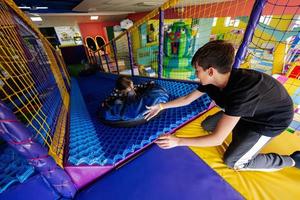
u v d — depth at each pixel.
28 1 5.40
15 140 0.80
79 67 8.71
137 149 1.46
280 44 3.26
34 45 2.37
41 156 0.91
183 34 6.50
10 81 1.24
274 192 1.10
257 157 1.18
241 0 4.76
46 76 2.34
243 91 0.79
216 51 0.75
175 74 7.21
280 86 0.91
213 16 5.68
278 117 0.95
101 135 1.71
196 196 1.11
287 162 1.18
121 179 1.24
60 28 8.92
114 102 1.99
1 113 0.73
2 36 1.36
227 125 0.85
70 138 1.59
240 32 5.06
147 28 8.02
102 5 6.11
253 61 3.48
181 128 1.73
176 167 1.31
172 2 2.11
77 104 2.87
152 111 1.70
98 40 10.67
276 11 3.89
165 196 1.12
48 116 1.59
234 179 1.20
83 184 1.22
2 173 1.06
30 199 1.03
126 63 8.68
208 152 1.43
